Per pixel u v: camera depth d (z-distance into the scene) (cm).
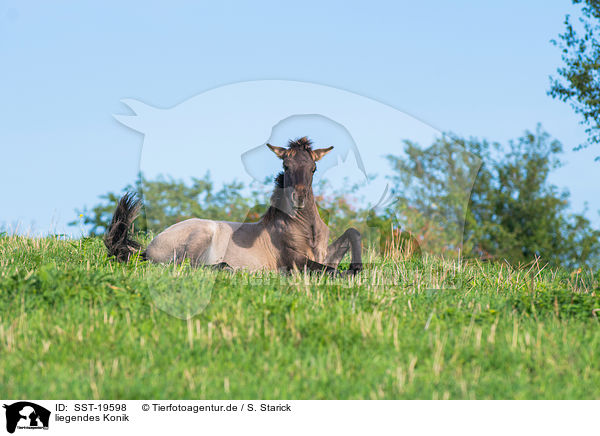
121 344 1834
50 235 4194
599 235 7594
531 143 8056
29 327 1969
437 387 1599
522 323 2197
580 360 1736
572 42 6119
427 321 2092
